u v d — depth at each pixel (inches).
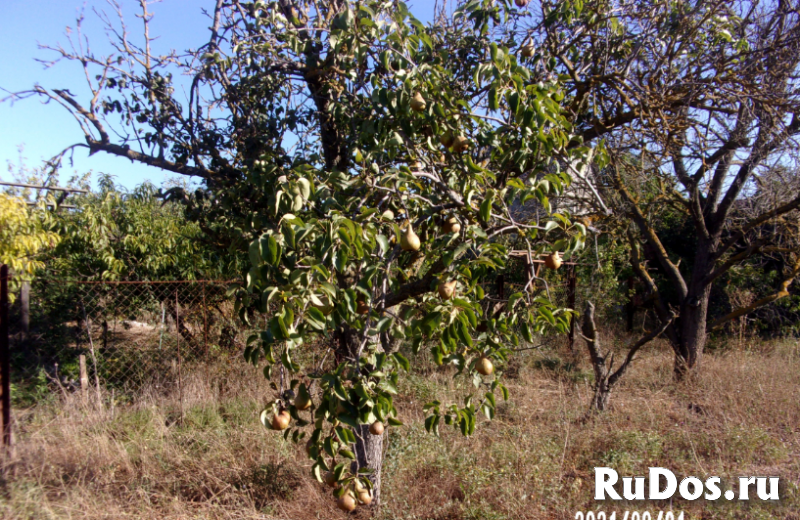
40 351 264.1
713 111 204.7
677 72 193.5
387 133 110.3
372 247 77.4
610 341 318.7
